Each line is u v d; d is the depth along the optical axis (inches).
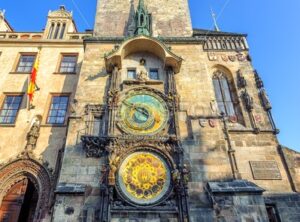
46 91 994.7
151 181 626.8
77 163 658.2
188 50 924.6
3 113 950.4
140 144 670.5
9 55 1101.1
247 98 951.0
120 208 585.6
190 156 679.1
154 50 865.5
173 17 1086.4
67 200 587.8
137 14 1013.8
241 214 576.7
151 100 761.0
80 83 824.3
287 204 745.0
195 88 821.9
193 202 606.9
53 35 1200.8
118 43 936.3
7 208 765.3
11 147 857.5
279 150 843.4
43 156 832.3
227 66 1048.2
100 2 1146.7
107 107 748.6
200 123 740.7
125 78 829.8
